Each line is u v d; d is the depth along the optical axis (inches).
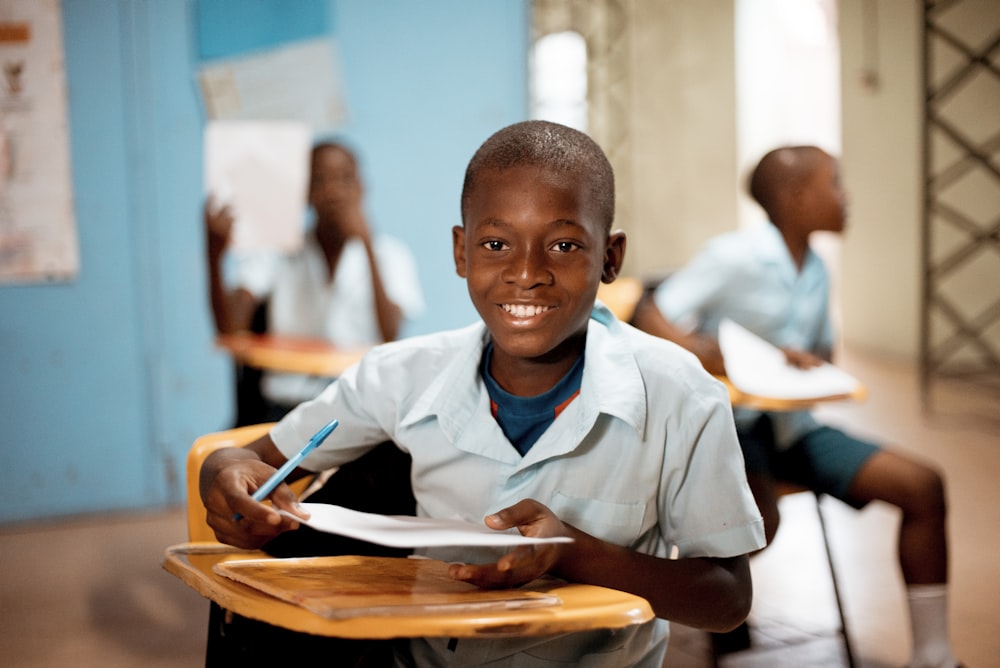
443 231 158.2
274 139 120.6
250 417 112.3
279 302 127.9
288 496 41.1
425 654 48.6
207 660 48.4
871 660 93.6
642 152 303.6
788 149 99.3
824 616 104.7
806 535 132.1
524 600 33.7
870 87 274.1
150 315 148.3
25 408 145.2
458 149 157.5
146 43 144.8
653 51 297.6
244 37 147.8
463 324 159.8
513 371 45.6
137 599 115.2
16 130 141.9
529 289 41.3
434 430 47.0
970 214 245.1
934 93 241.1
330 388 51.6
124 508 149.8
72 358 146.2
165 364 149.3
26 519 145.8
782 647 96.4
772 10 284.8
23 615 110.6
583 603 34.4
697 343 91.3
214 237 121.6
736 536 42.8
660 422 43.9
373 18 152.1
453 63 156.1
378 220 154.9
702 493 43.3
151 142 146.3
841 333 296.7
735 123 279.0
